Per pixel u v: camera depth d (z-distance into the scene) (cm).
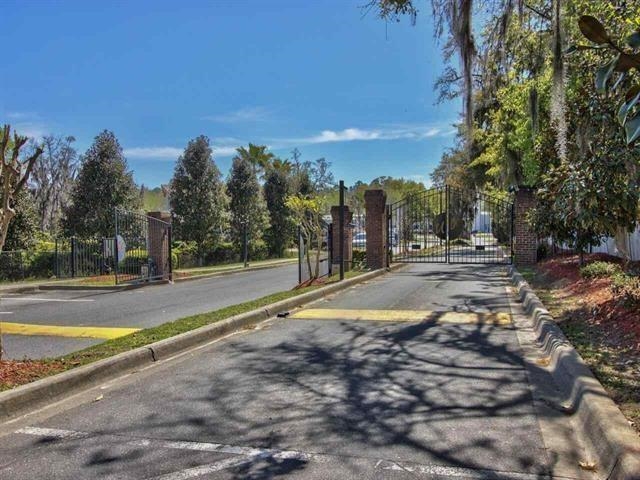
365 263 1956
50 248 2272
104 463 377
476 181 3306
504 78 1512
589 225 908
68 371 557
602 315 731
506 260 2342
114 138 2456
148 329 801
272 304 1012
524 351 666
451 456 375
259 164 4538
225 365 634
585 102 955
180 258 2700
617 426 369
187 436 422
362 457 377
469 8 977
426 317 914
